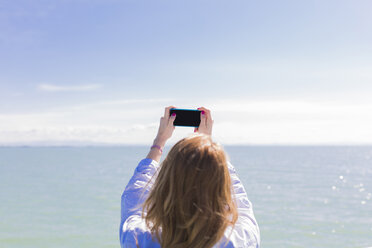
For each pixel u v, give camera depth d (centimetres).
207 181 92
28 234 1683
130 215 108
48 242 1549
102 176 4812
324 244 1477
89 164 7700
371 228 1734
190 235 91
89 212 2261
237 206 104
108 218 2062
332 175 4634
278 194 2994
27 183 4028
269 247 1441
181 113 131
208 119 129
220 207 92
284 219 1977
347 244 1470
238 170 5584
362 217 2003
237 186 110
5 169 6328
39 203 2647
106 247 1477
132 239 100
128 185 115
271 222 1906
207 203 91
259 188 3394
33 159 10419
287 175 4694
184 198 92
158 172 107
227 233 94
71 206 2497
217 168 93
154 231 96
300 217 2031
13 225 1875
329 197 2805
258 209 2305
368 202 2531
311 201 2614
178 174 93
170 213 93
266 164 7131
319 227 1777
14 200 2803
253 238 98
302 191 3172
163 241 94
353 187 3416
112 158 10869
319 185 3597
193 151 94
